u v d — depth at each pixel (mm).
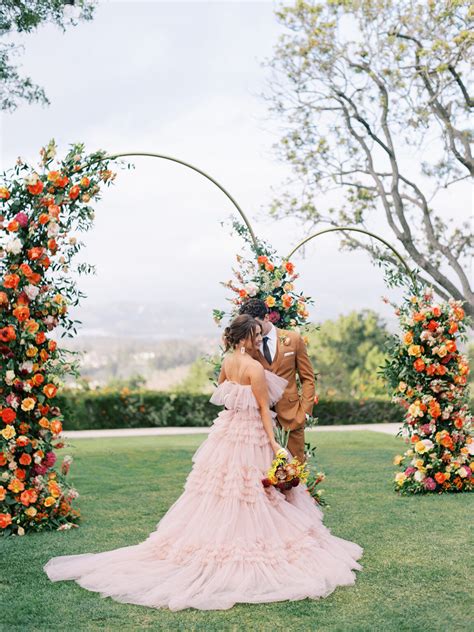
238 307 5750
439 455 6496
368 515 5430
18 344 5129
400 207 12367
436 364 6414
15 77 9062
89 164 5223
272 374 4391
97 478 7414
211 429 4211
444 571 3961
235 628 3160
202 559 3717
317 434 12438
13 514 5035
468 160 11742
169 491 6625
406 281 6570
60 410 5535
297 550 3811
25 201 5148
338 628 3139
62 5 8414
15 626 3189
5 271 5156
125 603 3484
